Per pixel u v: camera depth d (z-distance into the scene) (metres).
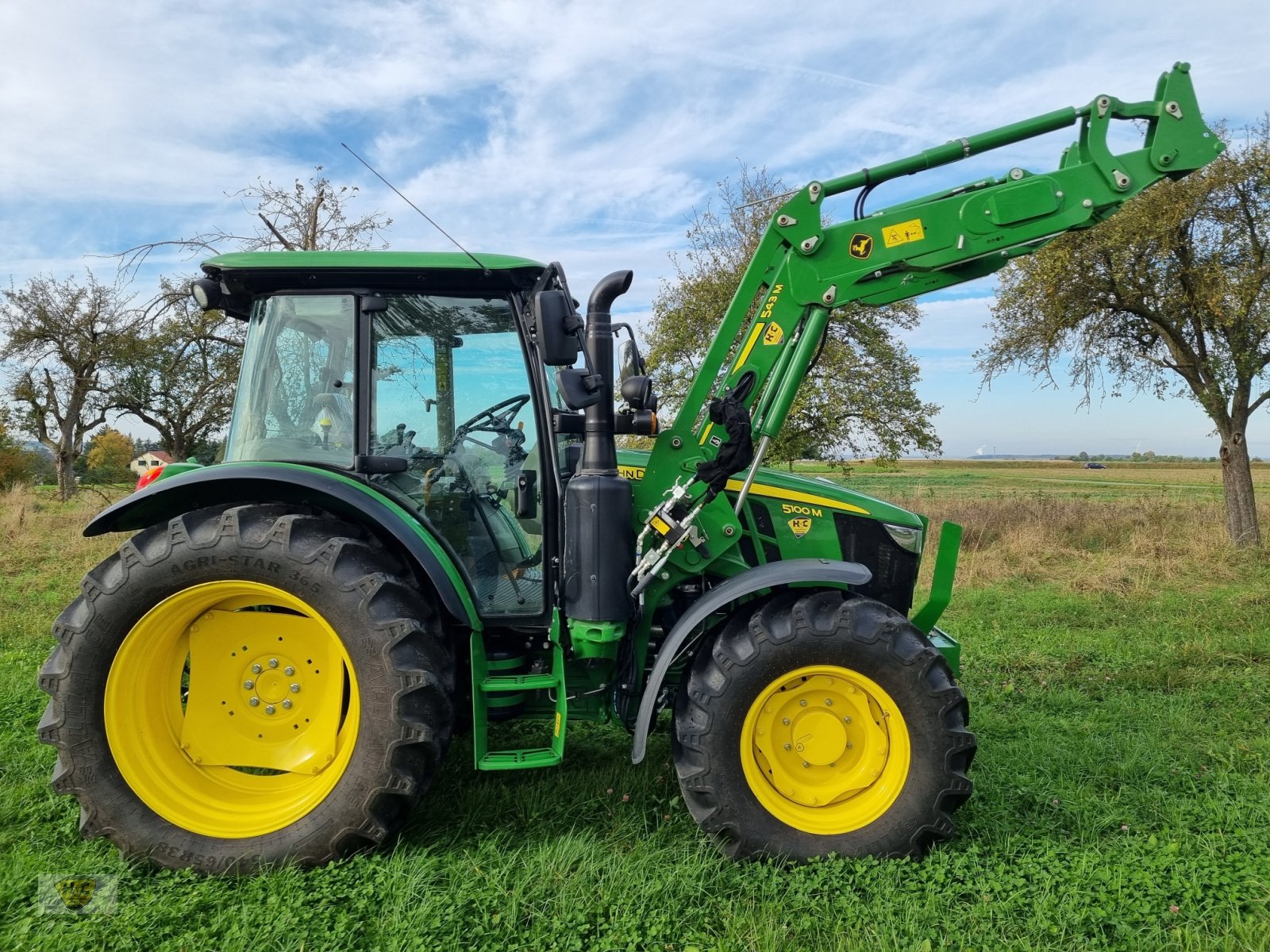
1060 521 11.37
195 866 2.81
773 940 2.41
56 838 3.02
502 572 3.28
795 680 3.01
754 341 3.25
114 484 18.84
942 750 2.91
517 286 3.25
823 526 3.56
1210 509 11.88
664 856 2.91
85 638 2.83
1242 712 4.51
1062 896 2.65
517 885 2.66
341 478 3.00
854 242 3.19
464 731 4.03
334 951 2.38
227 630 3.02
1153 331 10.73
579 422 3.20
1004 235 3.13
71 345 16.80
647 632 3.31
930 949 2.40
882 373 12.33
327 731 3.01
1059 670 5.48
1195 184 9.23
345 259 3.09
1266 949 2.36
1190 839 3.01
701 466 3.16
